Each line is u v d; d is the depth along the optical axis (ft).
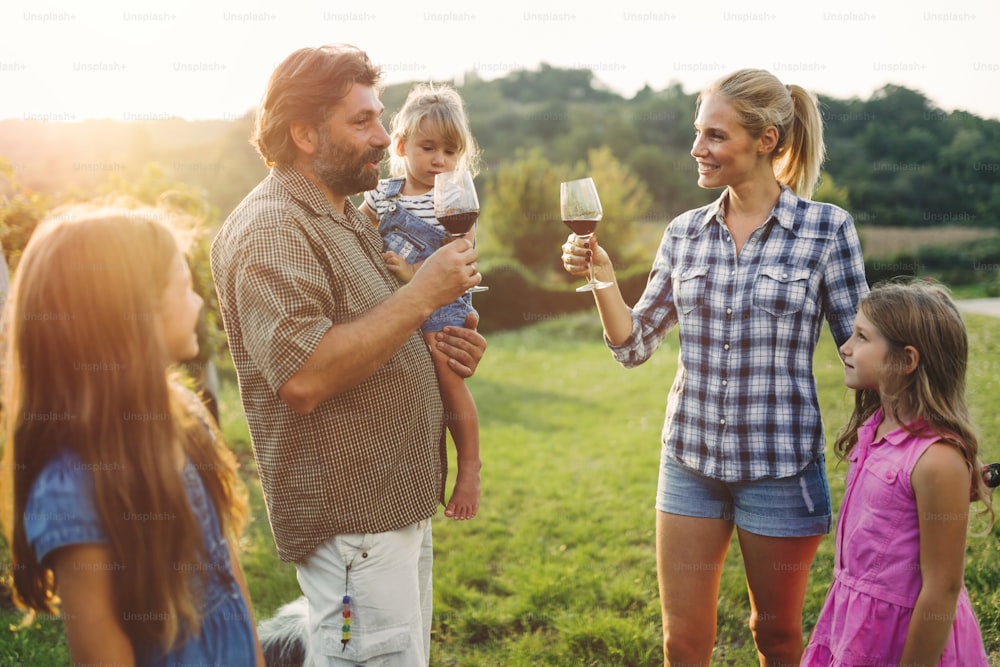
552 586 12.32
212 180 53.06
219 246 6.62
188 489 4.85
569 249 8.64
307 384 5.92
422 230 9.67
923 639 6.34
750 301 7.81
